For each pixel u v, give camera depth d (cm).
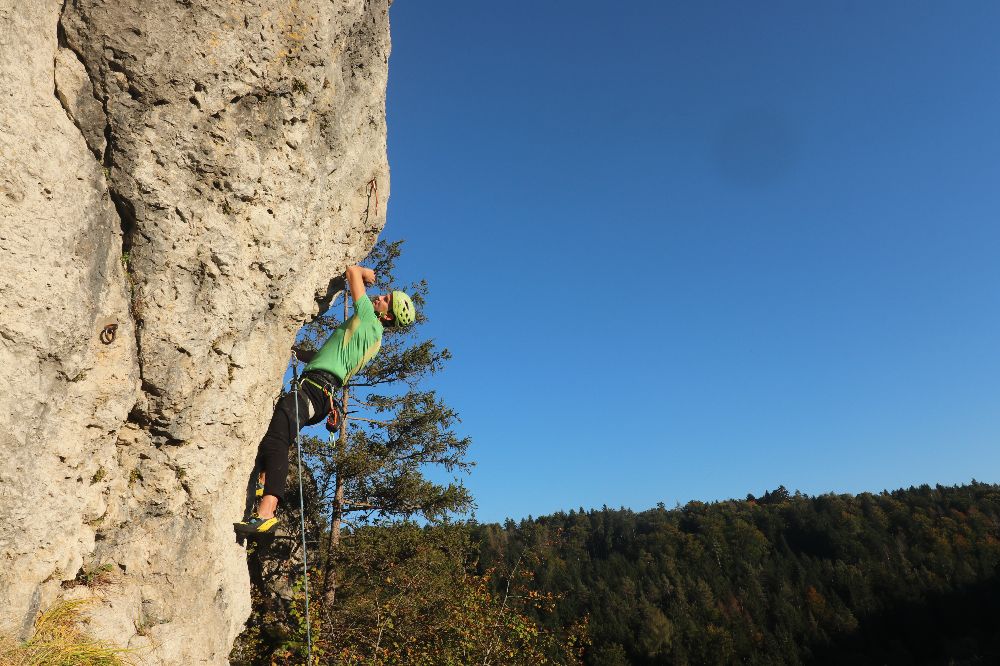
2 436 223
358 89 402
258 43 302
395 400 1574
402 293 441
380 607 1147
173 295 291
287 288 348
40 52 246
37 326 233
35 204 234
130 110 272
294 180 336
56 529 248
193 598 311
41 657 230
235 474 345
